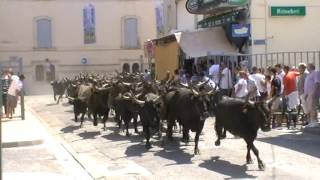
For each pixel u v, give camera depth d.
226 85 21.33
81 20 57.69
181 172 11.21
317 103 16.80
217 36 26.36
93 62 57.78
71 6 57.50
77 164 12.69
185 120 13.55
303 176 10.51
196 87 13.57
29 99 43.97
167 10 40.19
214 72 21.80
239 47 25.67
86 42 57.19
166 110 14.48
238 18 25.64
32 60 56.69
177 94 14.01
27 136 16.62
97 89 18.25
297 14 25.47
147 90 15.69
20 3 56.38
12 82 23.30
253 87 17.59
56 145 15.86
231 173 10.95
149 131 14.53
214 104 13.97
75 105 20.66
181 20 36.22
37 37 56.94
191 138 15.94
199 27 31.16
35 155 14.02
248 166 11.63
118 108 17.22
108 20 58.00
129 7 58.16
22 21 56.53
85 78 24.77
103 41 57.84
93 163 12.65
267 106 11.34
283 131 16.91
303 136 15.79
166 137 15.81
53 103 36.47
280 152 13.22
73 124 21.20
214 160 12.45
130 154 13.68
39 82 56.88
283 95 17.73
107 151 14.32
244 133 11.56
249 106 11.36
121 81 18.31
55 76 57.19
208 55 24.77
